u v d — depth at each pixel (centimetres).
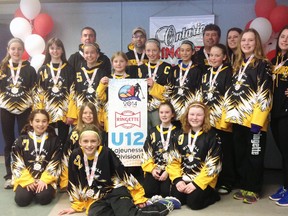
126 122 362
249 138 326
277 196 336
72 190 305
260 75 315
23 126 384
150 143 348
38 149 336
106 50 483
